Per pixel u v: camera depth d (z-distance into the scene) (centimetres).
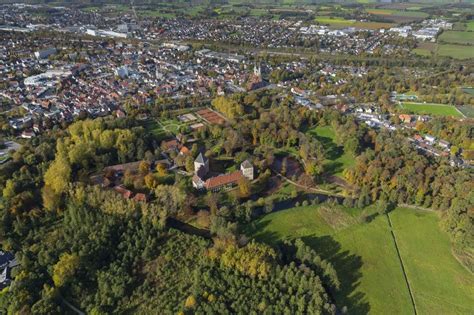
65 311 19550
